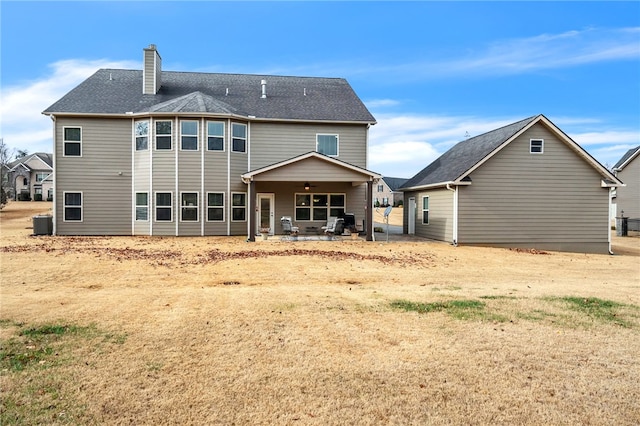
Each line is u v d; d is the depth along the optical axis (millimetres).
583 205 17406
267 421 3150
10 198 49500
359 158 20062
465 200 16906
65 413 3203
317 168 16750
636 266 12883
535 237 17203
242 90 21406
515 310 6410
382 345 4801
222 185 18672
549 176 17234
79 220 18531
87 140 18469
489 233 17000
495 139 17984
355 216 20391
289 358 4379
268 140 19469
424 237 20125
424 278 9711
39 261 10820
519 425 3146
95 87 19984
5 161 47500
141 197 18609
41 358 4254
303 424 3119
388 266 11422
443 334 5215
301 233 19938
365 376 3961
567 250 17312
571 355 4562
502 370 4137
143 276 9289
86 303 6543
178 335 5043
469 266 12008
